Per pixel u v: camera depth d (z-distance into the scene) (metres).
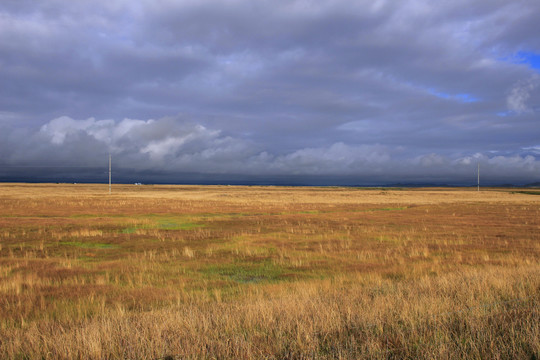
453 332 5.04
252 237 20.66
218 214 38.34
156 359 4.43
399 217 34.53
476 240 19.22
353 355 4.35
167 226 27.50
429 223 28.75
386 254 14.73
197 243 18.56
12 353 4.61
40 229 23.41
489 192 121.94
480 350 4.41
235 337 4.88
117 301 7.64
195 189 141.25
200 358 4.42
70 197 66.88
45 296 8.39
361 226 26.66
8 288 8.78
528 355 4.25
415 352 4.47
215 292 8.13
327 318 5.45
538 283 7.47
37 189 113.81
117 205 48.25
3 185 152.88
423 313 5.60
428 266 11.95
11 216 33.53
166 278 10.62
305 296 6.98
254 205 51.38
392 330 5.15
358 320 5.43
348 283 9.44
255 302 6.74
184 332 5.05
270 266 12.62
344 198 76.25
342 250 15.95
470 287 7.23
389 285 8.20
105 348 4.68
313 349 4.43
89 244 18.56
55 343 4.80
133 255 15.16
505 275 8.36
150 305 7.41
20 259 13.68
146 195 82.50
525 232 22.61
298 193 102.12
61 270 11.64
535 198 81.81
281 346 4.64
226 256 14.77
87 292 8.70
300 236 21.08
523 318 5.25
